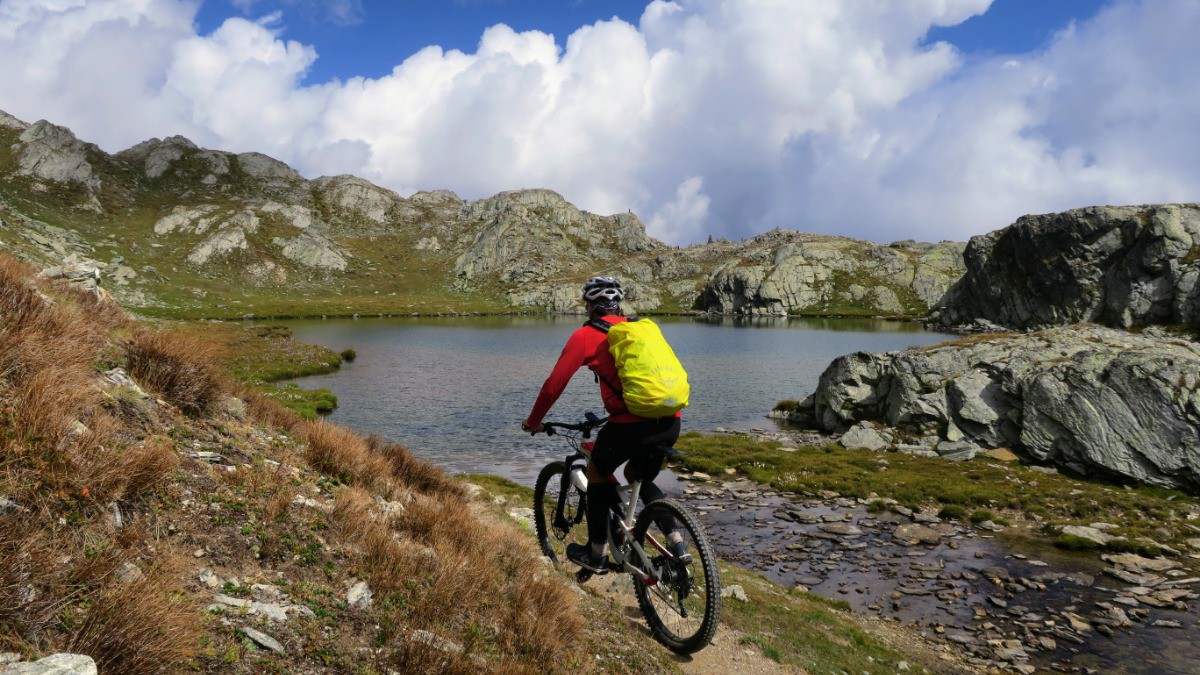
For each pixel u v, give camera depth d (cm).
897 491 2683
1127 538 2047
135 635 287
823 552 2008
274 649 351
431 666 402
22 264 768
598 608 750
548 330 15012
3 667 235
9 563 283
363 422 4291
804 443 3978
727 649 809
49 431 391
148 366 679
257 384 4912
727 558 1950
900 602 1588
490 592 587
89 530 356
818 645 1088
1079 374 3147
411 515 705
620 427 521
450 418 4475
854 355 4462
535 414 555
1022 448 3341
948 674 1166
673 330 16675
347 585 464
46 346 512
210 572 400
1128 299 13162
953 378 3800
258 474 575
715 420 4897
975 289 18400
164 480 461
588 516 612
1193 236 12581
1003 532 2217
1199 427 2684
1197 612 1509
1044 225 15488
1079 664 1251
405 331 14138
